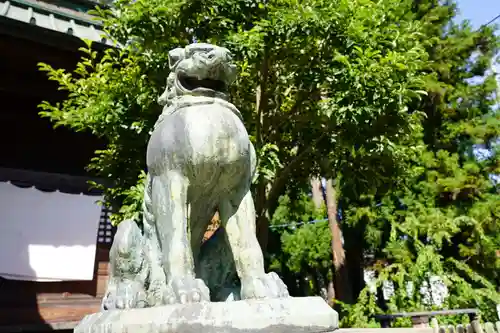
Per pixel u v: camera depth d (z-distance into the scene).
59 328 4.90
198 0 3.84
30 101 5.31
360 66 3.80
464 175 7.84
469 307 7.35
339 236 9.14
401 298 7.57
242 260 1.70
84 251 5.22
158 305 1.54
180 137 1.70
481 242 7.72
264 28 3.88
